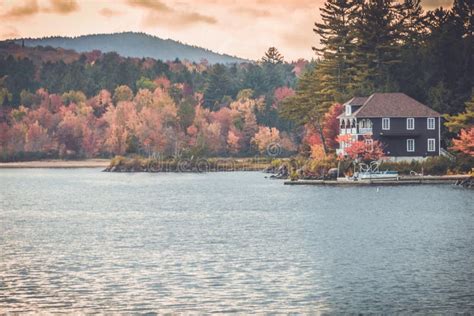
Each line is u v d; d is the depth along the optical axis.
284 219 91.88
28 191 151.50
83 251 68.25
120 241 74.50
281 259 62.88
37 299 50.16
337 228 82.12
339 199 113.94
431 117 151.38
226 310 47.50
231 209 106.31
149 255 65.62
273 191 135.25
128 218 96.94
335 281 54.53
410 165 144.00
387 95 154.75
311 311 47.25
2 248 70.25
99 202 123.00
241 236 77.12
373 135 150.38
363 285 53.28
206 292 51.62
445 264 60.12
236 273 57.31
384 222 86.44
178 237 77.00
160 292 51.69
